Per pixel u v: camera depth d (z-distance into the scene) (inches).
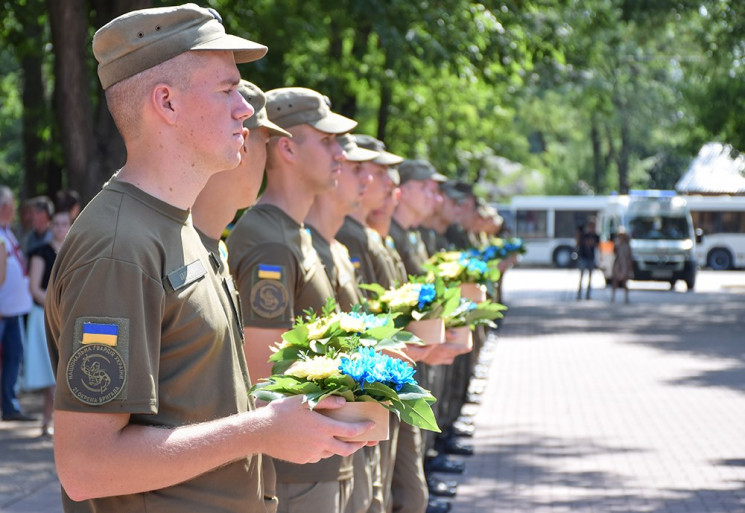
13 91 1045.2
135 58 111.5
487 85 710.5
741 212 2012.8
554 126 2397.9
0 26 622.8
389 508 234.7
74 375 103.0
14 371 421.1
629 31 1038.4
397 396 115.2
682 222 1521.9
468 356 429.1
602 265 1600.6
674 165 2802.7
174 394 110.3
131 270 105.4
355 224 269.9
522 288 1556.3
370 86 687.7
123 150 475.2
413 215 361.7
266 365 173.6
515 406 516.4
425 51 602.5
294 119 188.9
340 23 645.3
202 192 156.3
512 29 688.4
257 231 179.5
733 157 1369.3
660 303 1258.6
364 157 219.9
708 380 606.9
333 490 181.5
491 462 393.4
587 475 370.9
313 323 143.7
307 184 189.9
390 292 213.5
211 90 112.7
